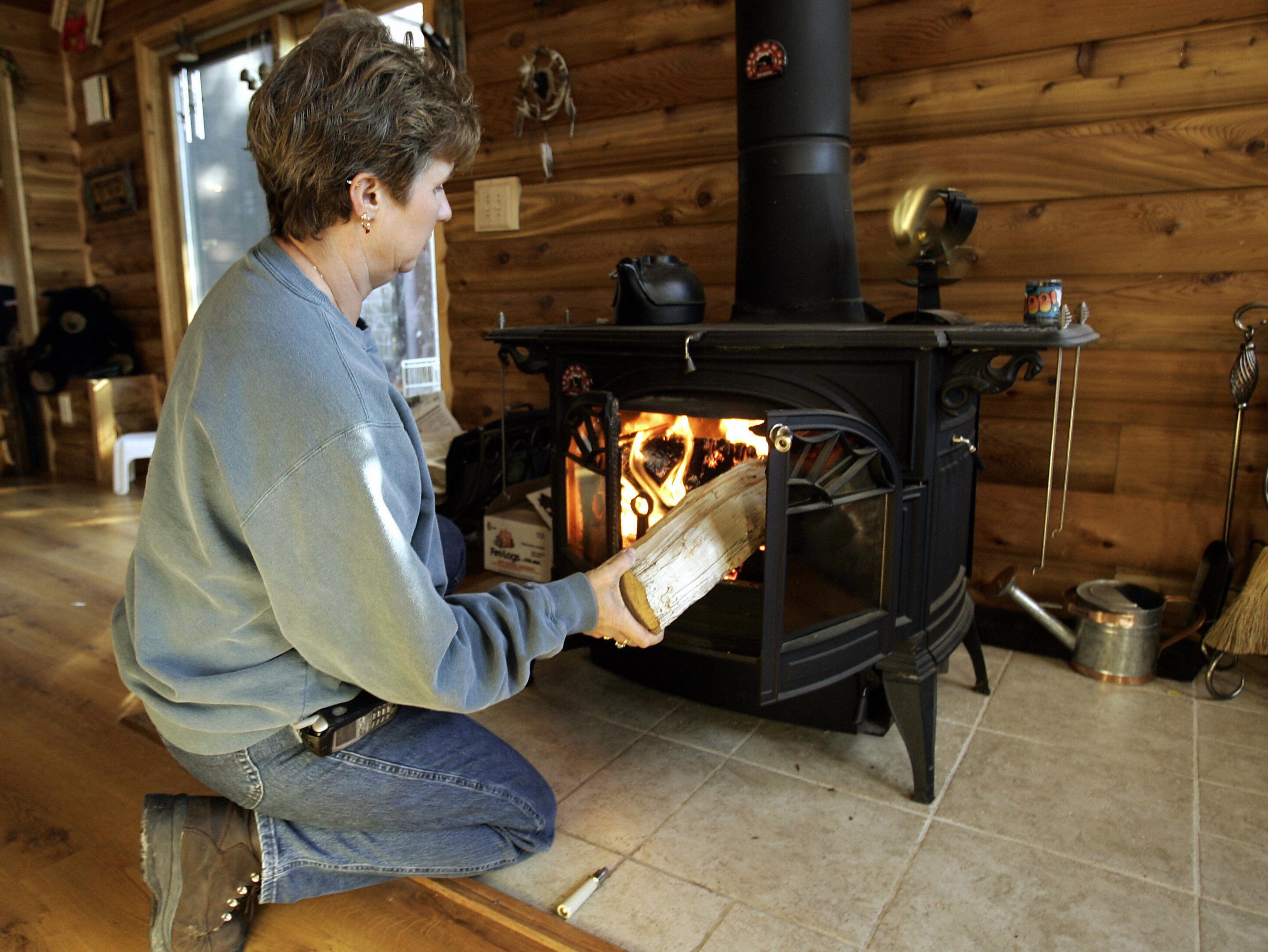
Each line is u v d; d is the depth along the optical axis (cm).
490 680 95
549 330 173
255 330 85
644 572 122
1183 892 121
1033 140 190
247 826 108
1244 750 157
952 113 197
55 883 127
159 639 96
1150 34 176
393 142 88
